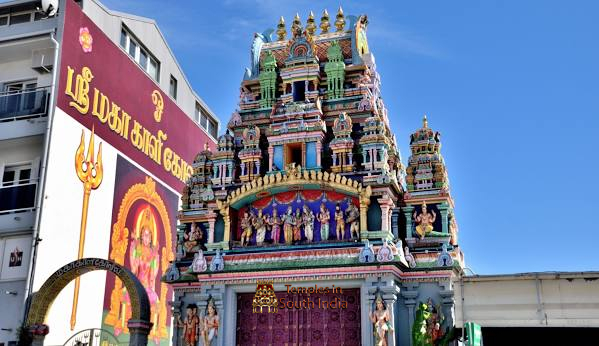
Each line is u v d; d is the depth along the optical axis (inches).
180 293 1201.4
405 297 1048.2
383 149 1099.3
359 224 1070.4
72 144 1213.7
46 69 1234.0
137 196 1459.2
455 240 1154.7
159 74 1664.6
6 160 1220.5
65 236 1169.4
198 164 1290.6
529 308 917.2
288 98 1217.4
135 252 1430.9
